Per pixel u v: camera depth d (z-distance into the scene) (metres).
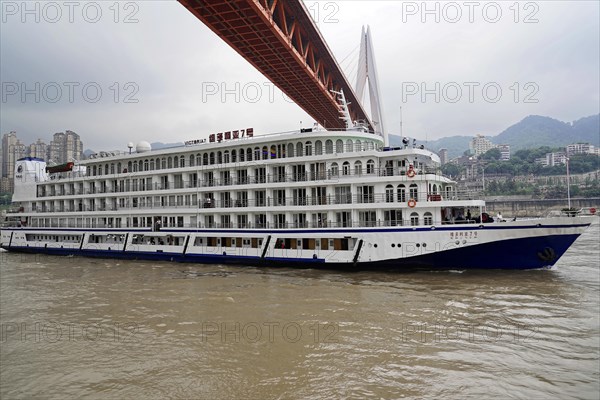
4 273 31.39
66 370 13.32
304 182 29.50
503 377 11.98
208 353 14.24
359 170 28.59
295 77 64.56
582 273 26.05
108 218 39.56
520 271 25.72
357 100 87.62
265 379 12.23
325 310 18.73
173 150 36.09
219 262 32.72
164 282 26.08
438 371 12.45
